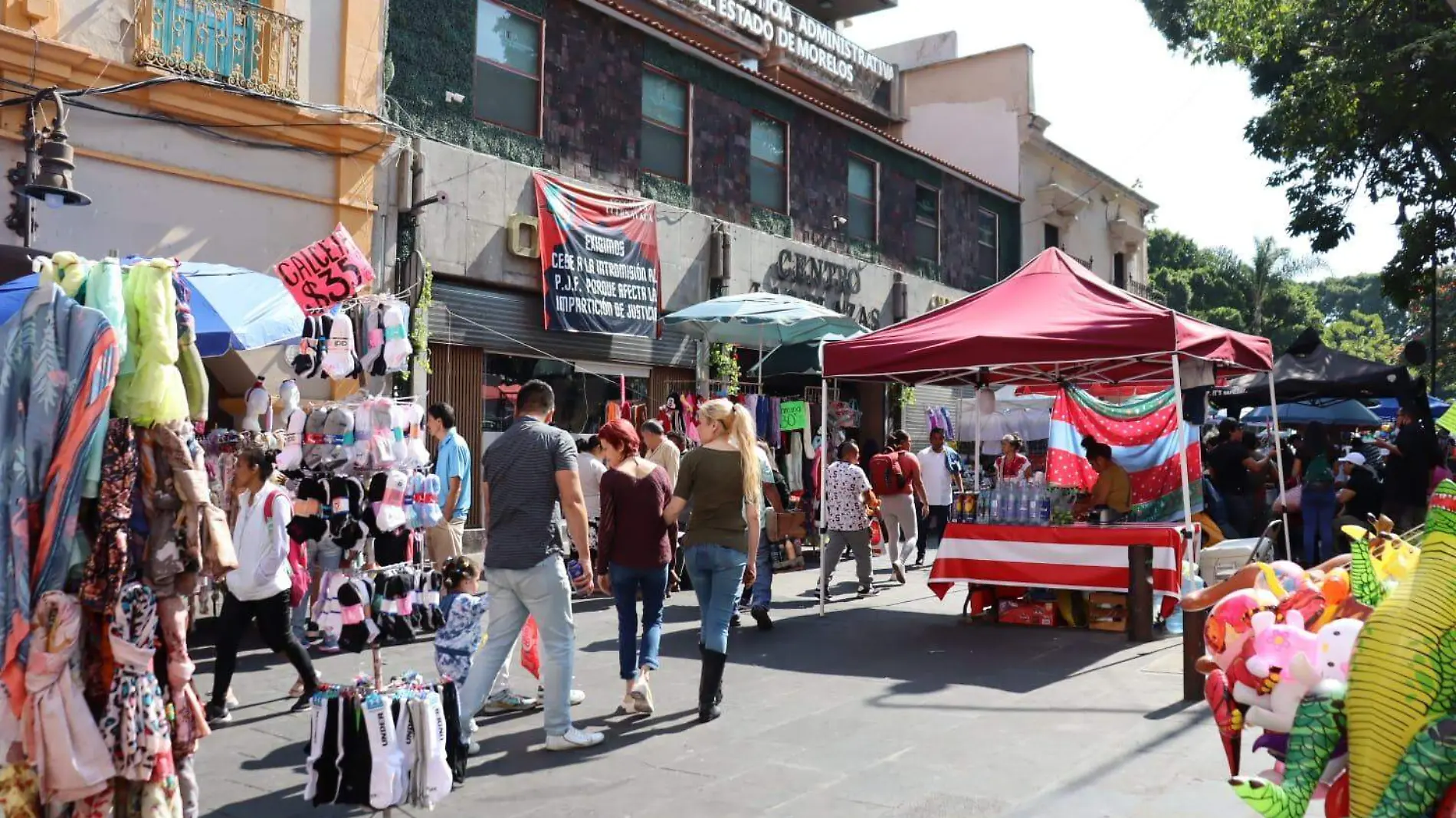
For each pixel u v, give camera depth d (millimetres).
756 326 14859
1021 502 9359
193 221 10922
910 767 5172
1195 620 6430
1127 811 4480
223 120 11078
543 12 14859
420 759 4242
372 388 12242
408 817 4500
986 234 25469
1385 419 23453
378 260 12578
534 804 4668
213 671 7355
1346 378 13789
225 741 5676
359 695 4262
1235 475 12031
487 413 14047
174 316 3805
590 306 14930
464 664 5824
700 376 16922
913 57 29500
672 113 17125
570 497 5359
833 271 20016
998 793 4750
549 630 5430
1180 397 8289
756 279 18188
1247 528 11898
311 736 4277
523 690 6785
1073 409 11789
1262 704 3262
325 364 8773
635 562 6160
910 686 6910
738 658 7895
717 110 17828
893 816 4477
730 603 6145
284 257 11680
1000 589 9617
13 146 9688
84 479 3535
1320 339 14539
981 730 5828
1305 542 11188
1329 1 18703
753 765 5211
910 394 20531
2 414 3496
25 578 3465
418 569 7625
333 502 7598
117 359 3600
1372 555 3721
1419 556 2953
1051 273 9633
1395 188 21156
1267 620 3330
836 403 18984
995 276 25719
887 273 21609
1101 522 9367
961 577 9375
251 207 11414
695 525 6203
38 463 3527
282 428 10047
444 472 8523
